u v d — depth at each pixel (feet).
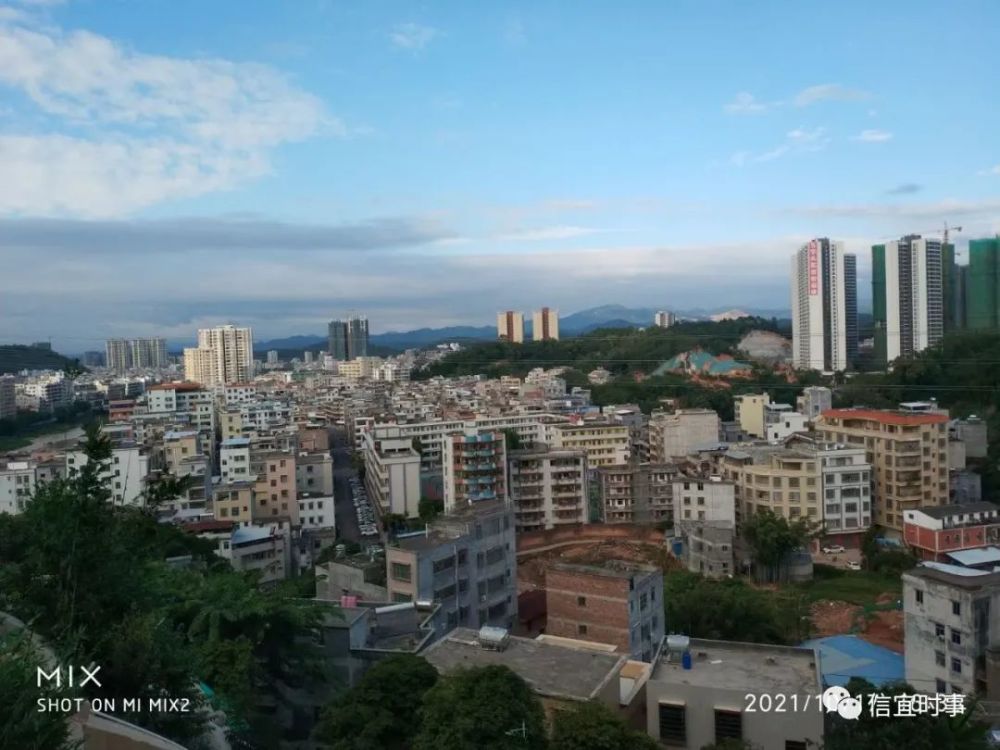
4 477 369.71
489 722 89.40
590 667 116.98
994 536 309.22
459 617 193.77
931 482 355.56
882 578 302.45
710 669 109.91
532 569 327.67
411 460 422.41
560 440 477.77
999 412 470.80
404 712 103.35
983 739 106.52
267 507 388.98
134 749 68.49
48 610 91.45
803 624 227.20
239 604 122.83
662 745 99.86
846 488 346.33
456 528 202.08
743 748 94.48
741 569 314.35
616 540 370.32
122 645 86.84
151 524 107.34
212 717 95.30
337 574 204.44
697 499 341.62
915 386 508.53
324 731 105.19
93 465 99.50
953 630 169.99
